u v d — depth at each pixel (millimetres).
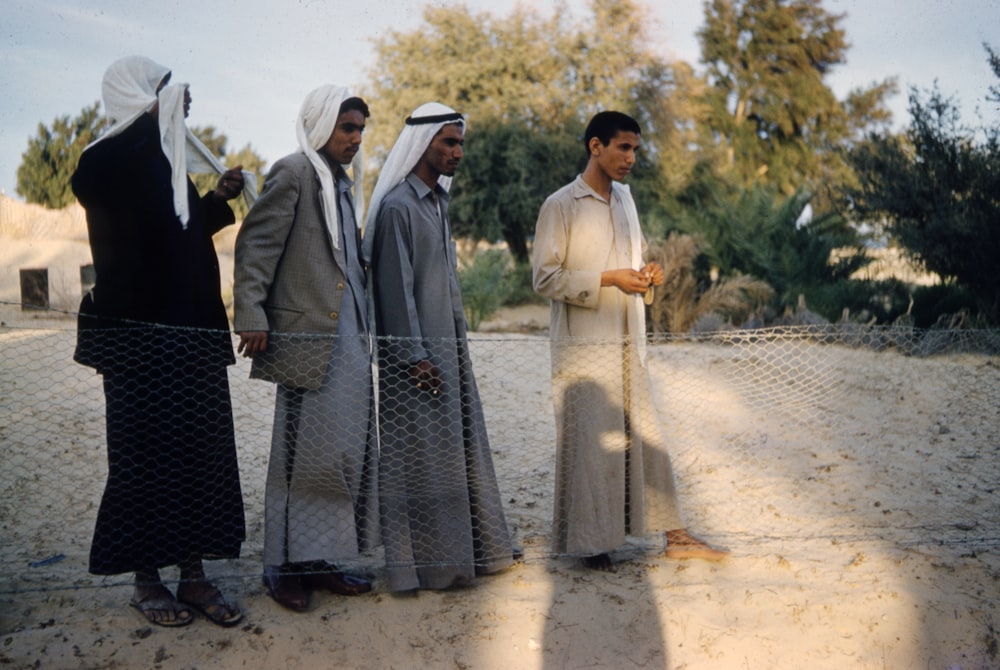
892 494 4895
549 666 3305
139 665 3143
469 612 3539
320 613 3486
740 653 3373
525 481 5082
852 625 3525
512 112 20703
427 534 3660
